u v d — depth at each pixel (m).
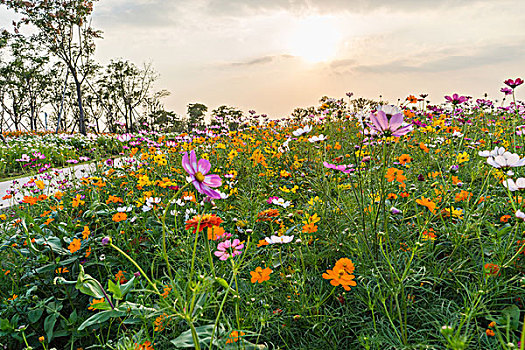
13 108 36.75
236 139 6.25
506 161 1.72
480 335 1.53
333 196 3.11
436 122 4.87
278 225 2.85
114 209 3.44
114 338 2.10
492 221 2.27
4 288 2.58
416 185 2.89
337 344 1.66
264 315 1.62
